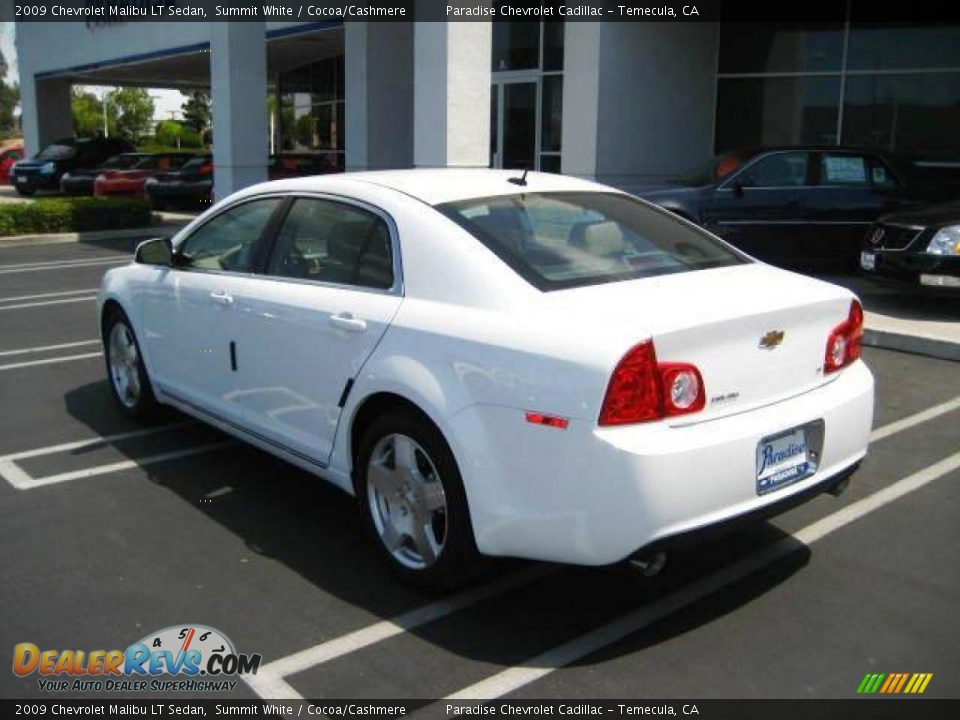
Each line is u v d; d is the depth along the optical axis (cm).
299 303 429
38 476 516
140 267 582
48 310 1016
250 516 464
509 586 392
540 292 353
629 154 1381
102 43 2775
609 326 325
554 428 321
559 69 1584
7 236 1723
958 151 1312
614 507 313
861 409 382
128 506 475
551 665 333
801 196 1073
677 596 382
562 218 414
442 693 317
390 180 439
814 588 386
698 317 331
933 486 492
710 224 1076
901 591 383
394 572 393
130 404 607
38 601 377
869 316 866
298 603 377
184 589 388
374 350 385
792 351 361
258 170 1681
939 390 666
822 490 370
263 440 468
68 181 2711
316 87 2733
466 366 347
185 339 520
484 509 340
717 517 328
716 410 335
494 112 1720
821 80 1419
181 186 2344
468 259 371
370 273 409
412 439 370
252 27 1634
